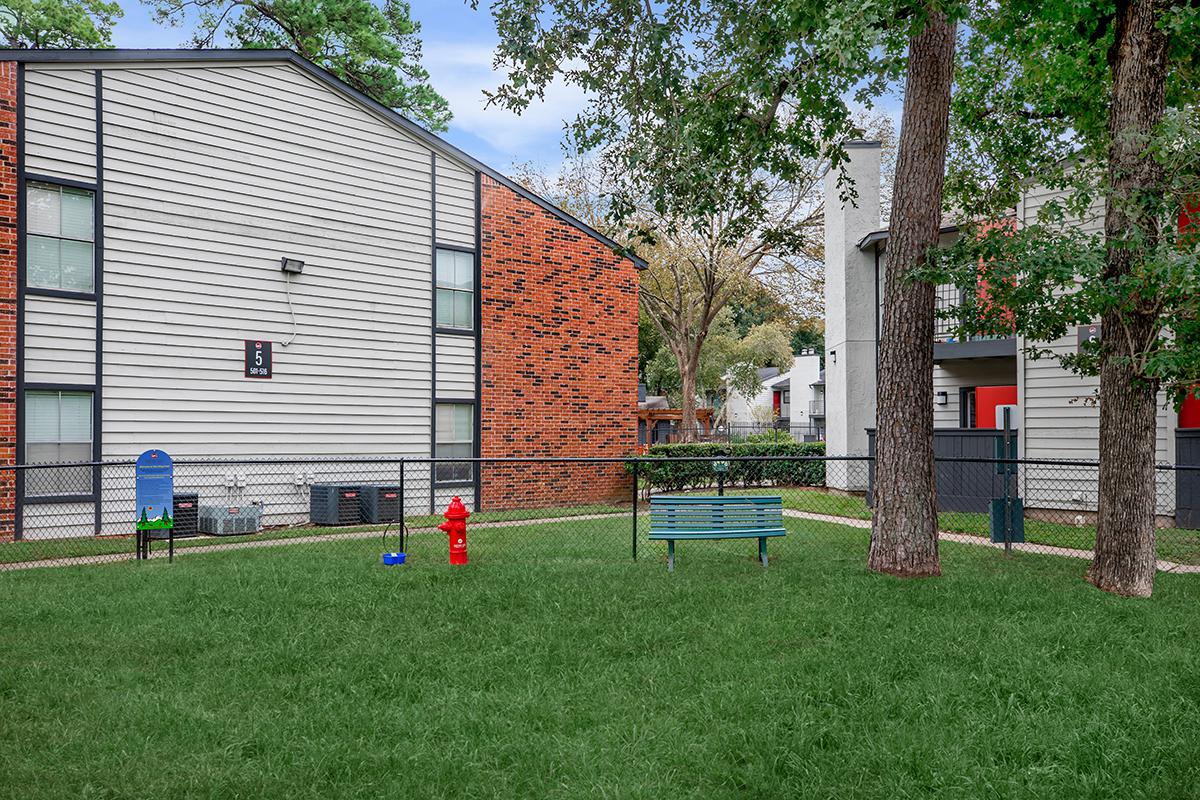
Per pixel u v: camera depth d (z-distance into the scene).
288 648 6.21
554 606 7.46
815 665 5.81
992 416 18.88
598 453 17.94
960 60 12.30
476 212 16.64
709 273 31.94
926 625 6.76
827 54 8.41
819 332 35.56
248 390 13.97
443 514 15.66
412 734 4.75
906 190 8.87
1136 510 8.27
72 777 4.15
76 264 12.45
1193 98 10.28
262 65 14.21
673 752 4.50
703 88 9.95
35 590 8.18
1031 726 4.86
